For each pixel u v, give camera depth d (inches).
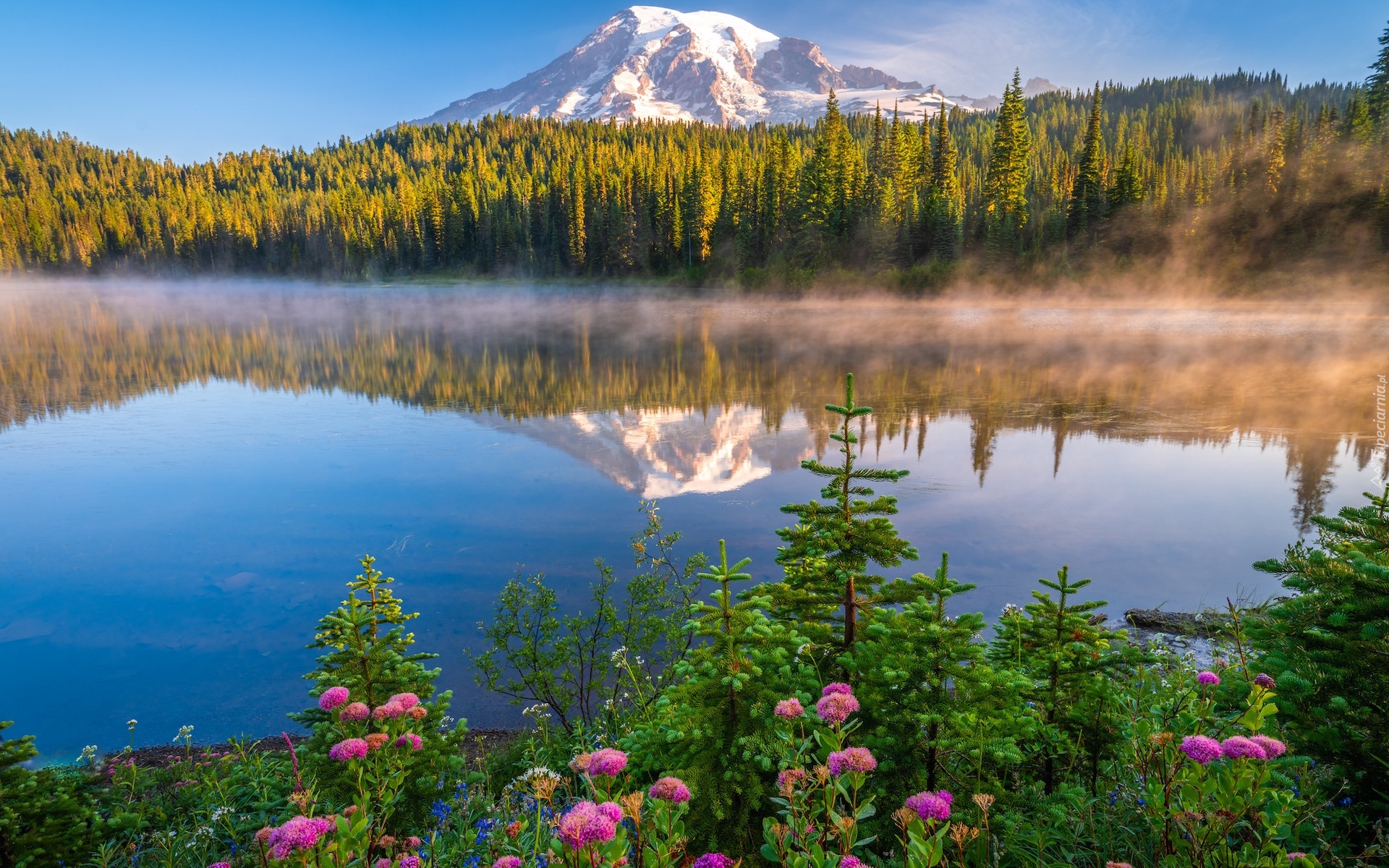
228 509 644.1
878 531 173.2
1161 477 664.4
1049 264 2802.7
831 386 1245.1
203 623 415.5
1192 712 138.9
